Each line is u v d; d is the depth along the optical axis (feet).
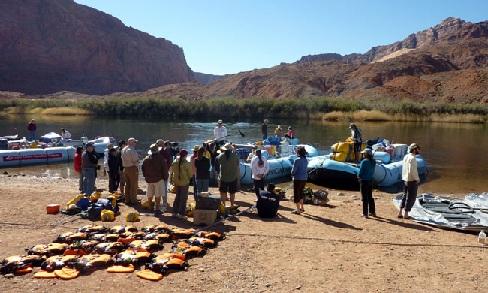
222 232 31.91
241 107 207.10
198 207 33.53
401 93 290.56
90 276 23.68
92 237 28.73
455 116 195.00
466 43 491.72
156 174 36.58
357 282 23.88
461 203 41.37
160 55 600.80
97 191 43.39
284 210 39.83
